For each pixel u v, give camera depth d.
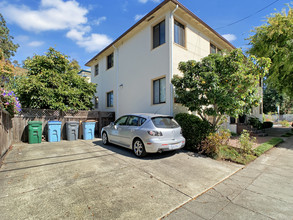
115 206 2.60
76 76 10.30
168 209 2.56
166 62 7.92
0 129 4.56
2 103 4.80
